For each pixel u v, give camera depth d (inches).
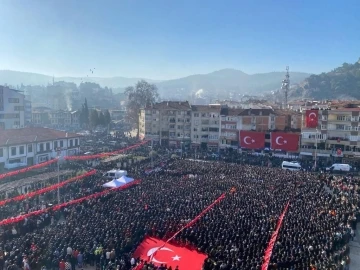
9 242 1375.5
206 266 1261.1
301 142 3895.2
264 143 4109.3
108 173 2546.8
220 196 2059.5
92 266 1334.9
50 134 3442.4
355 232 1790.1
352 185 2463.1
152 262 1300.4
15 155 2992.1
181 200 1947.6
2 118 4746.6
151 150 3779.5
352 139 3656.5
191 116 4682.6
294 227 1577.3
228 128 4473.4
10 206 1823.3
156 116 4874.5
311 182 2477.9
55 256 1274.6
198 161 3356.3
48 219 1704.0
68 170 2751.0
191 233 1492.4
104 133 5846.5
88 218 1622.8
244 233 1512.1
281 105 6815.9
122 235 1446.9
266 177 2600.9
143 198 1974.7
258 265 1218.6
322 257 1327.5
